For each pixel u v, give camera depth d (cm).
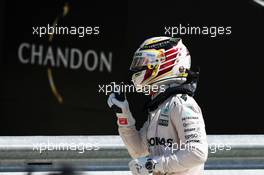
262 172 1479
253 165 1484
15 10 1507
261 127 1521
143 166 1130
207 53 1515
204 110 1517
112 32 1514
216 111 1517
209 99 1517
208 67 1515
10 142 1459
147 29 1513
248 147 1467
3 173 1456
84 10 1511
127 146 1247
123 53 1517
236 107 1520
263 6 1510
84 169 1470
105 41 1514
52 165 1469
